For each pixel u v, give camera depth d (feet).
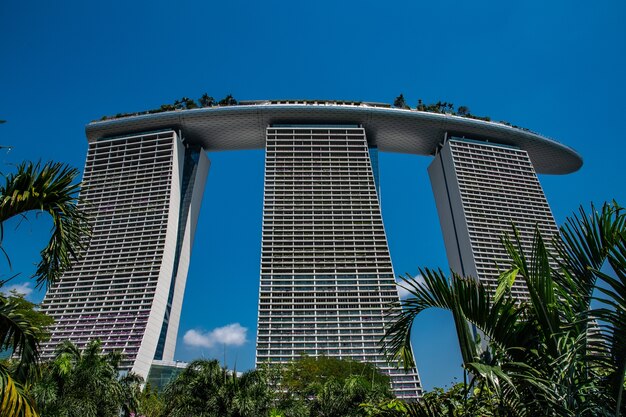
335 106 546.67
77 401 105.40
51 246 31.37
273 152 530.68
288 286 431.84
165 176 515.09
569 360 24.40
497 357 27.48
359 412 84.07
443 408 33.01
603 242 26.58
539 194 539.29
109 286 446.19
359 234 477.36
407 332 31.55
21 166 29.86
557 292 28.55
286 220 485.15
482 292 28.40
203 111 536.01
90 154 548.72
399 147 582.35
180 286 480.23
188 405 132.05
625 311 22.68
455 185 526.57
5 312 31.63
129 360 383.86
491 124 567.18
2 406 27.58
